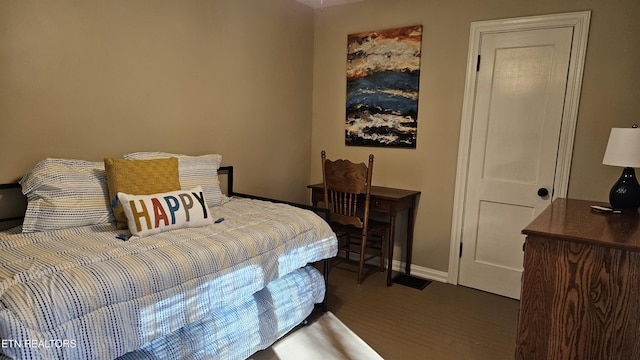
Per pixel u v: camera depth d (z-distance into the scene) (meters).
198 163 2.55
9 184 1.94
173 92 2.66
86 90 2.20
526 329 1.68
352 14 3.55
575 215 1.93
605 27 2.52
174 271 1.56
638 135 1.93
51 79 2.05
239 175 3.23
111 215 2.02
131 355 1.55
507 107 2.91
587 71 2.60
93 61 2.21
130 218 1.84
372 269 3.52
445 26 3.09
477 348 2.27
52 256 1.52
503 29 2.85
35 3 1.95
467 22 2.99
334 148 3.82
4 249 1.60
